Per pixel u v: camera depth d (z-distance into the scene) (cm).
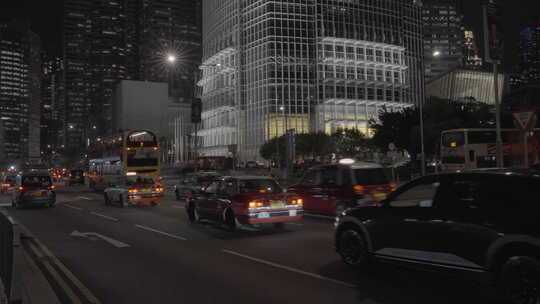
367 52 8775
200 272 746
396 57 9200
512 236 515
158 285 666
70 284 673
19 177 2111
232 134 8862
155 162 2689
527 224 508
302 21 8294
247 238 1105
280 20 8175
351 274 717
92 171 3834
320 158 6481
